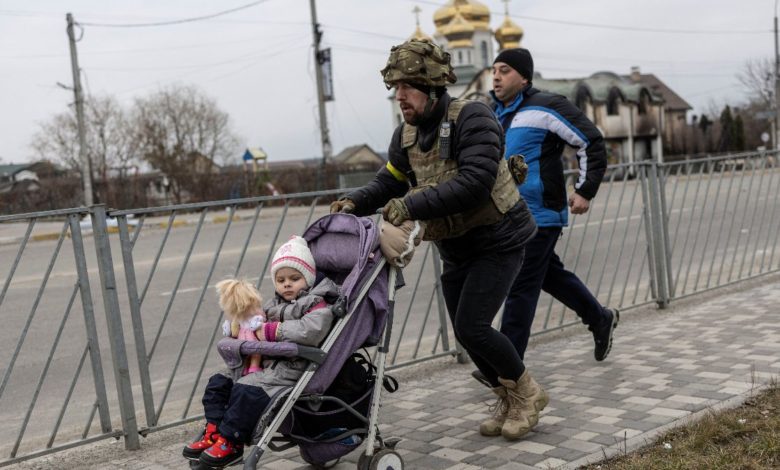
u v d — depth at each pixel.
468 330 3.80
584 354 5.62
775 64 46.16
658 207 7.02
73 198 33.69
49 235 19.67
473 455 3.78
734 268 9.51
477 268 3.81
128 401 4.23
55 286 10.80
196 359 6.57
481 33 72.38
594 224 13.56
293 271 3.28
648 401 4.32
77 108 31.56
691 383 4.57
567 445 3.78
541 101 4.73
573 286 5.10
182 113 54.97
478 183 3.42
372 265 3.34
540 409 3.98
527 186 4.60
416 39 3.60
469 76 67.44
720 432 3.62
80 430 4.87
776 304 6.68
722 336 5.68
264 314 3.29
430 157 3.64
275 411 3.06
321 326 3.10
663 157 58.66
